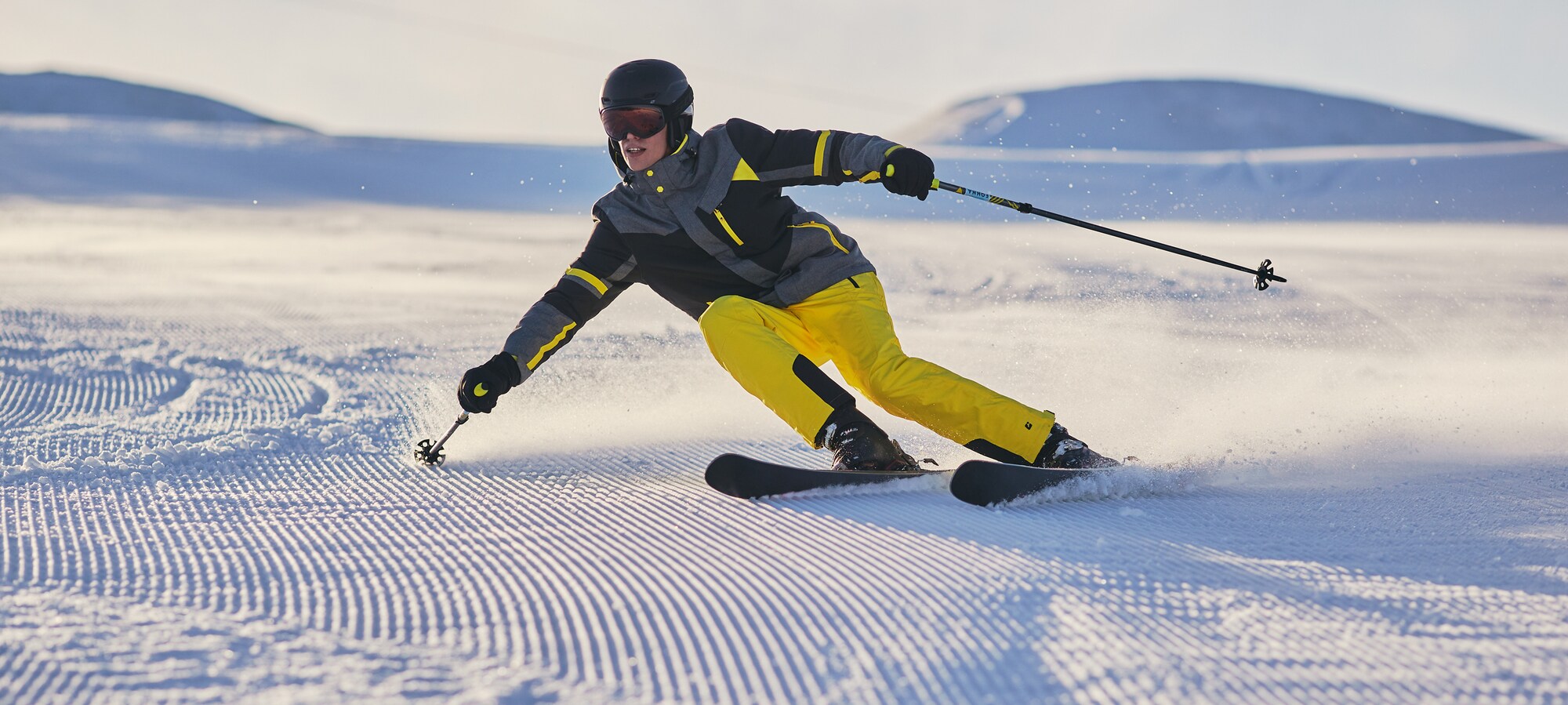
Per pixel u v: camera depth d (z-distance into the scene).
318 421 7.06
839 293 5.49
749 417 7.27
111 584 3.66
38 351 9.57
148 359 9.41
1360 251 24.27
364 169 51.38
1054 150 109.56
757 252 5.41
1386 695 2.82
